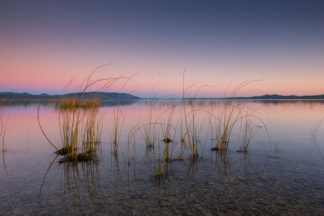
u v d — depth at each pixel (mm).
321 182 2883
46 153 4480
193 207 2281
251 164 3744
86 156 4188
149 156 4375
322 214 2102
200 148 5039
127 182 2986
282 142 5418
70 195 2566
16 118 10508
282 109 16516
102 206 2303
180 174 3320
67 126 4750
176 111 14492
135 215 2123
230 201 2408
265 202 2369
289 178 3053
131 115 12289
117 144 5473
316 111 14617
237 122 9297
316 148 4762
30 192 2645
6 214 2127
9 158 4113
